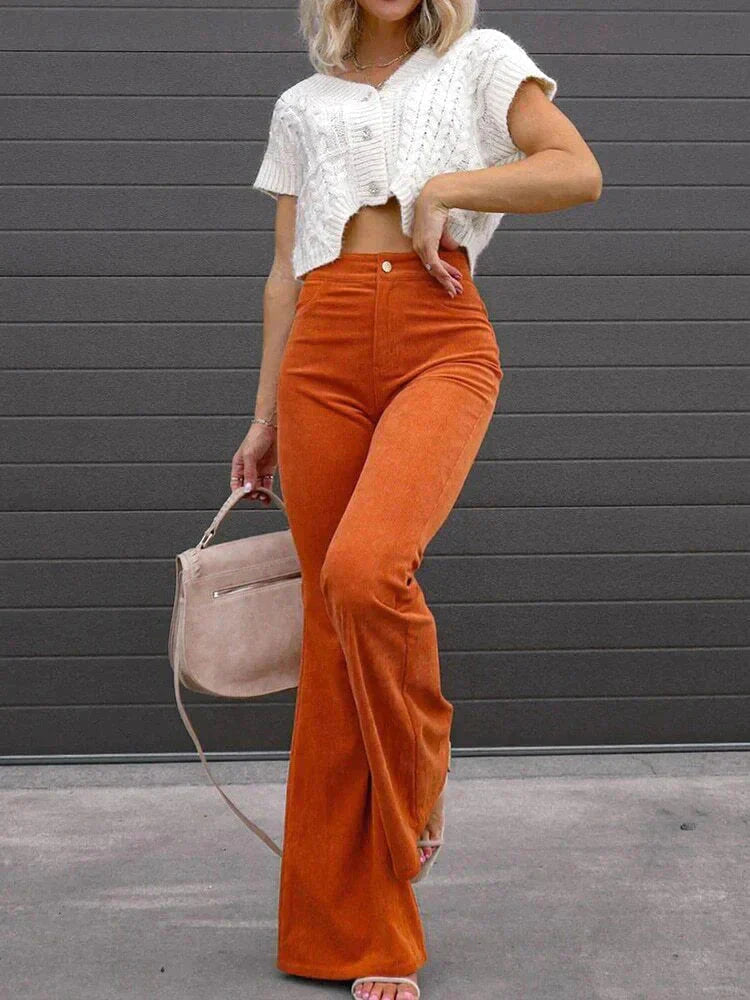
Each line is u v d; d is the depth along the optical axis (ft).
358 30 7.15
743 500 11.80
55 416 11.56
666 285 11.67
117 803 10.62
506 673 11.80
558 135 6.46
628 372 11.71
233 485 7.86
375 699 6.35
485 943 7.68
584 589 11.80
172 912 8.25
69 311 11.51
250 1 11.40
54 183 11.44
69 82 11.39
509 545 11.76
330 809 7.04
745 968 7.32
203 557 7.25
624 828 9.86
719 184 11.63
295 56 11.44
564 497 11.75
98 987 7.13
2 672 11.64
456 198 6.36
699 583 11.83
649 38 11.51
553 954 7.52
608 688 11.84
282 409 7.06
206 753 11.73
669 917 8.07
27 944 7.73
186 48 11.41
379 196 6.67
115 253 11.50
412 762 6.49
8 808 10.49
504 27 11.47
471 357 6.72
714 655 11.85
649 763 11.56
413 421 6.46
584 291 11.65
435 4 6.73
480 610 11.77
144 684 11.71
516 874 8.87
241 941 7.76
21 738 11.68
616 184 11.60
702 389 11.74
